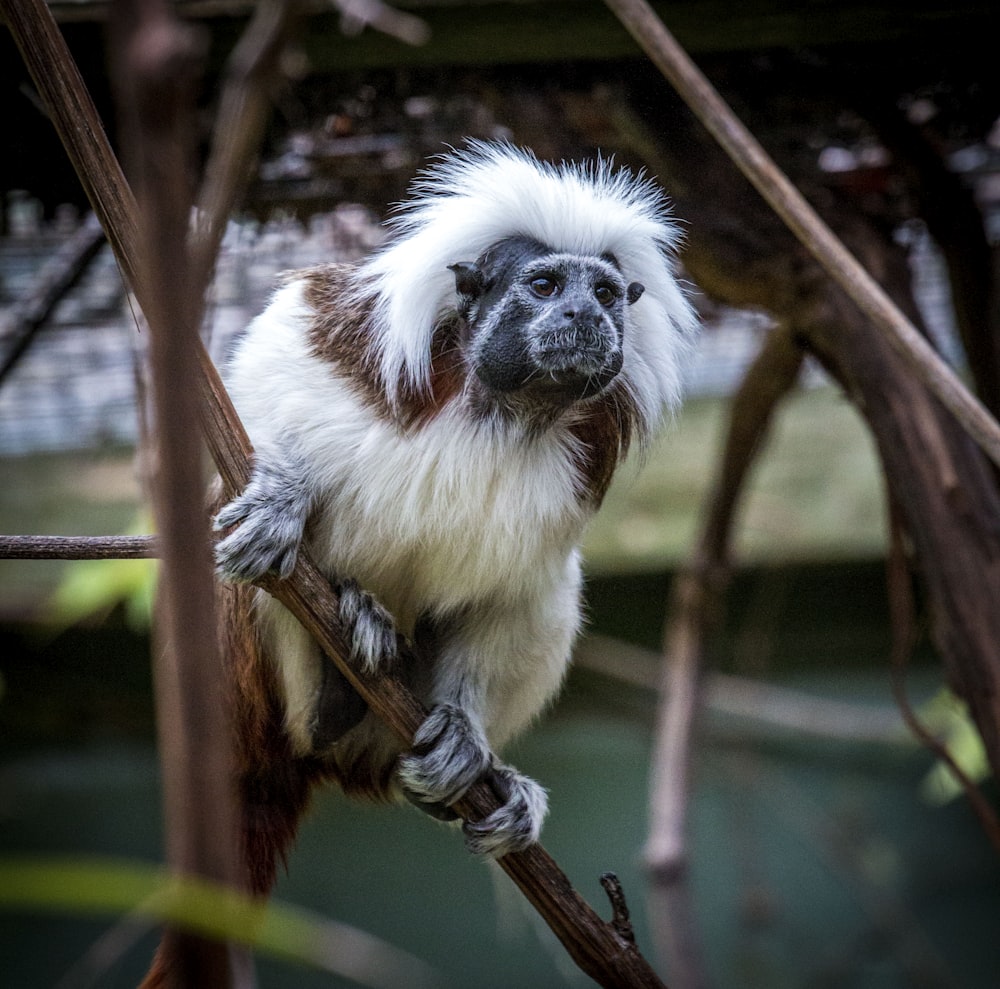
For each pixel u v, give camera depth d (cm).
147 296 110
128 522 586
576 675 693
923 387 374
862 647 680
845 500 657
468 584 327
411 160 404
